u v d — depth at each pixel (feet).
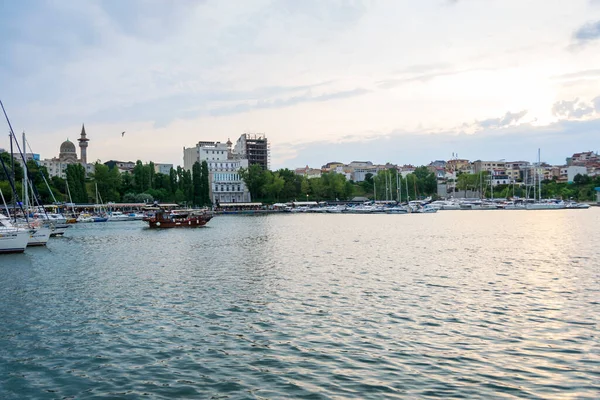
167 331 90.27
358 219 513.45
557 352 76.69
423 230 333.21
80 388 66.69
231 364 73.87
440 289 123.34
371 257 186.29
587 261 168.86
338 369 71.15
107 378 69.77
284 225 414.62
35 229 251.39
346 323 93.30
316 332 88.07
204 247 236.84
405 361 73.82
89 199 652.48
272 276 144.87
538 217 491.72
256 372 70.69
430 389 64.18
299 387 65.36
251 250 217.56
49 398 63.87
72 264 181.57
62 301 115.85
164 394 64.28
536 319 94.84
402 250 209.87
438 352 77.36
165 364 74.43
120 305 110.83
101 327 93.61
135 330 91.30
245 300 113.29
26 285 137.49
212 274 150.82
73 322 97.30
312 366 72.38
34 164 622.95
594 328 88.53
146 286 132.87
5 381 69.36
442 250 208.74
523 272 147.95
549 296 114.32
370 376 68.54
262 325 92.84
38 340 86.48
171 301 113.70
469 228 346.33
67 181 608.19
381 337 84.89
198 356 77.36
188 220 404.77
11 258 202.59
